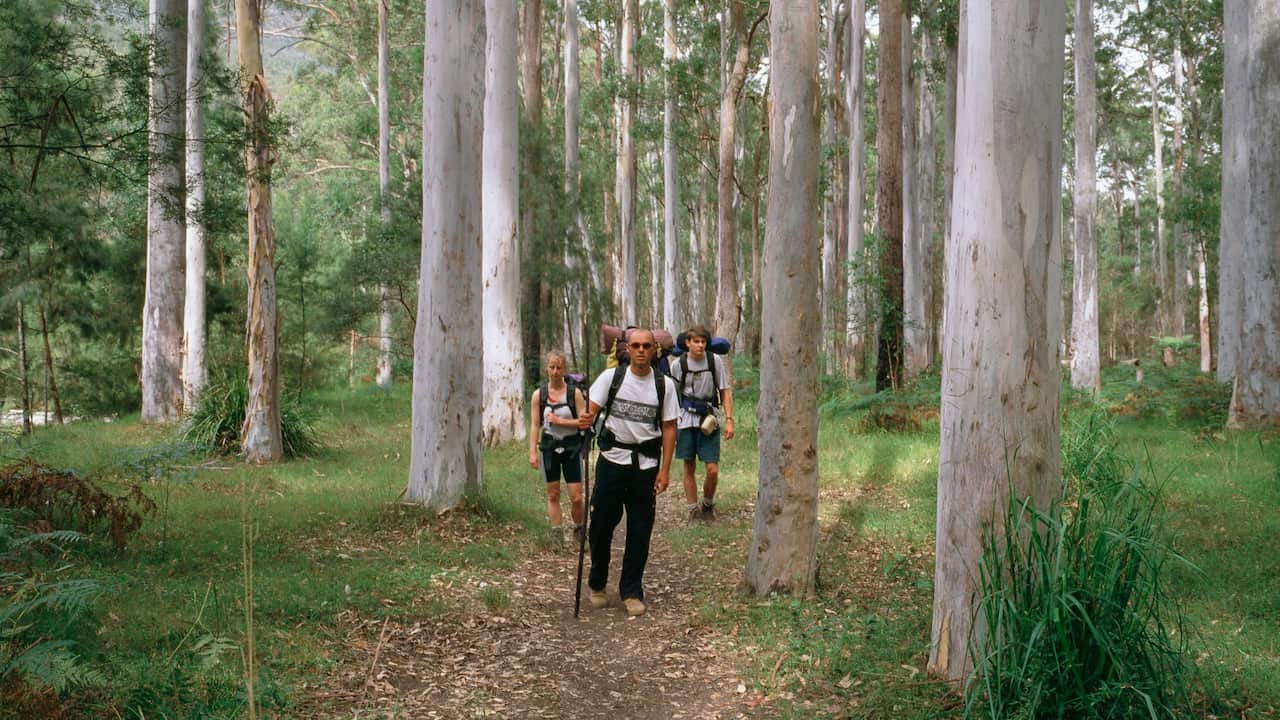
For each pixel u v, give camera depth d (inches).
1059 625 135.6
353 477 408.5
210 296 799.7
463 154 328.5
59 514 245.0
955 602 165.3
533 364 764.6
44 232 330.3
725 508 354.6
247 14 430.3
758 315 1285.7
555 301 815.1
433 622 210.4
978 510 161.2
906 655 181.5
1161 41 1492.4
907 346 856.3
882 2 694.5
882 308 695.7
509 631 210.4
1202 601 211.0
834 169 1195.3
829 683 172.4
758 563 231.6
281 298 917.2
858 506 338.0
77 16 320.5
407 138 1369.3
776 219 224.4
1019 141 156.3
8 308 650.2
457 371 328.8
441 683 176.1
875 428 550.0
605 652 198.7
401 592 226.2
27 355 794.8
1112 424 301.3
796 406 226.1
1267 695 155.4
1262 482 339.9
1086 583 143.7
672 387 229.1
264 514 310.3
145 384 656.4
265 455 458.0
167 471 304.2
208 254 770.2
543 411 303.3
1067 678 138.2
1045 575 142.6
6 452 352.8
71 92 311.6
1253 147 501.4
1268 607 205.2
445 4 326.3
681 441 327.9
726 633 205.3
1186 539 263.6
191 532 277.4
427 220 329.7
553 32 1512.1
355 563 250.8
